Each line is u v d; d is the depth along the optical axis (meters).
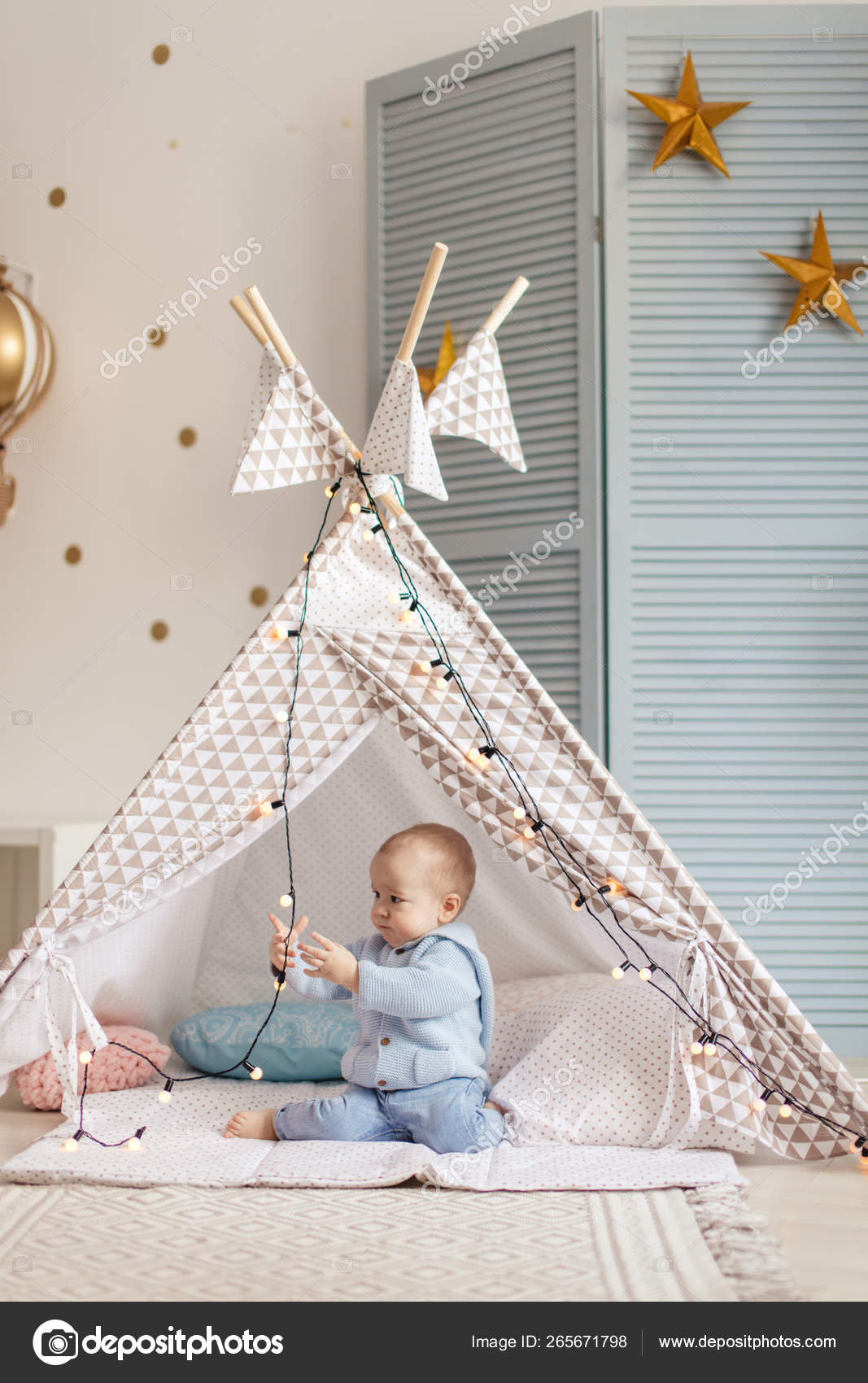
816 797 2.47
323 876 2.31
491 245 2.62
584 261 2.51
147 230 3.12
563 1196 1.52
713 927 1.76
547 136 2.56
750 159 2.50
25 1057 1.90
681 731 2.48
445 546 2.67
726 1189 1.54
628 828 1.77
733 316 2.50
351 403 2.89
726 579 2.49
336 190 2.93
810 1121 1.75
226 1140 1.76
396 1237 1.36
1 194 3.27
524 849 1.79
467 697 1.78
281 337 1.79
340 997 1.87
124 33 3.15
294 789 1.78
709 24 2.50
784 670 2.48
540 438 2.56
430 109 2.70
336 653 1.79
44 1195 1.52
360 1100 1.75
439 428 1.82
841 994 2.46
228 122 3.04
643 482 2.49
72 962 1.79
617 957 1.95
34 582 3.20
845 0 2.54
